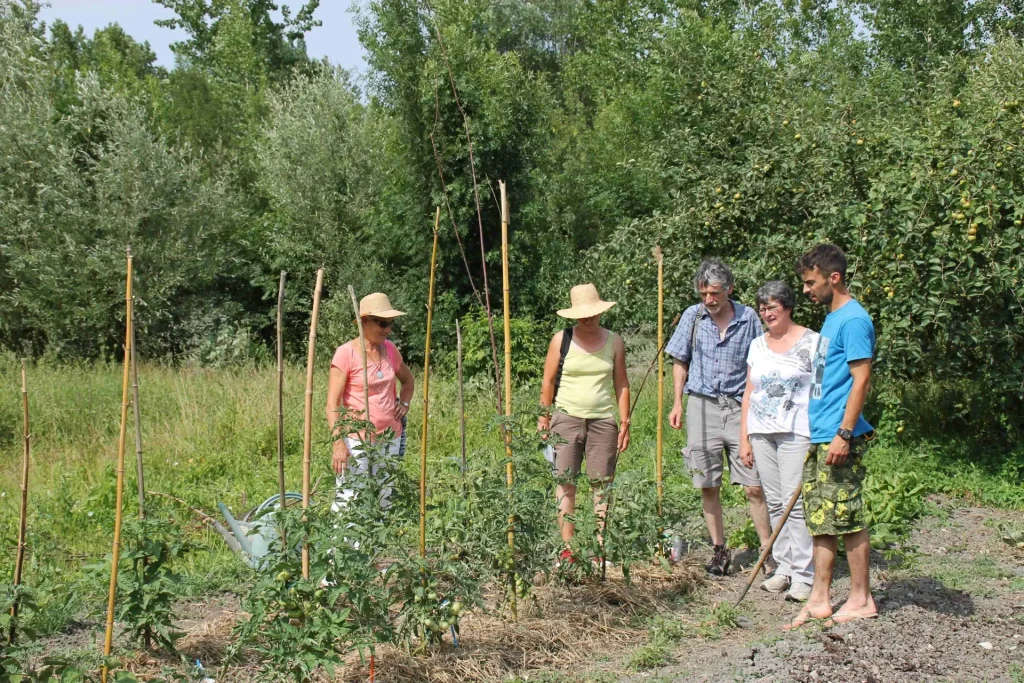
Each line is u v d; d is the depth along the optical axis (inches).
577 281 482.9
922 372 398.9
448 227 619.8
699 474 236.1
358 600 156.6
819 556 192.2
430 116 607.8
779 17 861.2
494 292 649.6
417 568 168.2
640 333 619.2
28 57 721.0
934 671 161.9
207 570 238.5
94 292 690.8
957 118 344.2
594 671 176.6
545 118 663.8
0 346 651.5
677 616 208.8
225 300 796.6
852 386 181.9
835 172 372.8
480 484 188.2
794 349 210.8
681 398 241.9
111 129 724.0
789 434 211.5
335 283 761.6
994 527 292.8
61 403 441.4
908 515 289.4
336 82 845.2
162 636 165.9
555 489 228.1
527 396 201.3
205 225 764.0
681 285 401.1
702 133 457.1
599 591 212.7
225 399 457.1
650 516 216.1
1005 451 372.5
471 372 542.3
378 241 747.4
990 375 352.2
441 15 609.3
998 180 319.3
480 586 196.2
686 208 416.8
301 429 410.3
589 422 230.2
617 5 1095.6
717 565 239.5
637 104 823.1
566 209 823.1
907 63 844.0
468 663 173.2
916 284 325.4
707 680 163.9
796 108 431.5
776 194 386.9
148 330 728.3
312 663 149.2
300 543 159.2
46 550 240.2
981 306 334.6
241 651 177.5
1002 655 169.6
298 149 814.5
